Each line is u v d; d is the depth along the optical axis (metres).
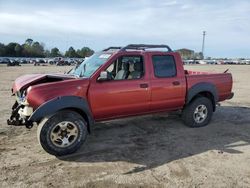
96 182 4.24
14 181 4.25
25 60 71.50
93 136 6.37
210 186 4.15
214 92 7.35
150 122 7.53
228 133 6.73
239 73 30.39
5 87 15.12
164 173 4.56
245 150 5.62
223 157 5.25
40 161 4.98
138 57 6.23
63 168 4.72
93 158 5.15
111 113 5.82
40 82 5.60
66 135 5.20
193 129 7.00
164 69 6.55
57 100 5.05
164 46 6.73
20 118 5.26
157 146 5.79
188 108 7.01
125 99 5.92
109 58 5.80
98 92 5.55
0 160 4.99
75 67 6.76
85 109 5.39
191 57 104.88
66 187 4.09
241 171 4.66
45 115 4.95
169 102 6.63
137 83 6.07
